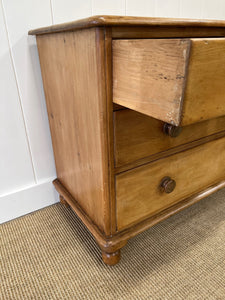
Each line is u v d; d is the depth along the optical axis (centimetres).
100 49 45
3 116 80
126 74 43
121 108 52
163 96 37
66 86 64
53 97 76
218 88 37
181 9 108
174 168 71
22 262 74
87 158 65
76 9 82
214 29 54
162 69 35
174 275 69
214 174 86
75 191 81
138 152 60
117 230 67
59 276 69
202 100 36
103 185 59
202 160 78
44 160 94
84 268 71
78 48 52
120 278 68
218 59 35
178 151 70
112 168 57
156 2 100
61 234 84
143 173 64
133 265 72
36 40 75
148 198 69
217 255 75
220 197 102
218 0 118
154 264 72
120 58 44
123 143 56
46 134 91
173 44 32
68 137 74
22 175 91
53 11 78
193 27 51
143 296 63
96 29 43
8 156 86
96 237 68
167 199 75
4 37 73
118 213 65
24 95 82
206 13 117
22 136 86
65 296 64
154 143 62
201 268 71
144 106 41
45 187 97
